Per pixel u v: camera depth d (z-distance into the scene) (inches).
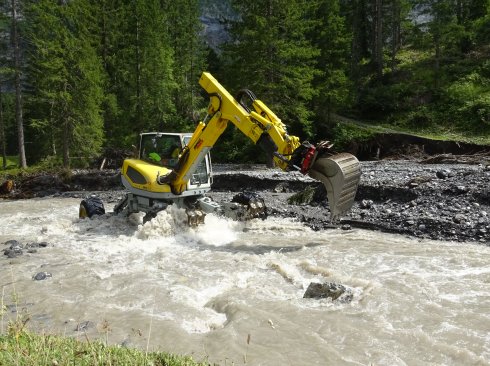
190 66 1557.6
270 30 922.7
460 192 462.3
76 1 1369.3
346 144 1170.6
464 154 987.9
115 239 424.8
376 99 1378.0
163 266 333.4
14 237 454.6
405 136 1094.4
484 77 1355.8
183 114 1519.4
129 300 264.2
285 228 447.2
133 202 475.5
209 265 332.2
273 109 957.2
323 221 472.1
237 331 211.9
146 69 1296.8
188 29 1560.0
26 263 350.6
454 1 1740.9
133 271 323.3
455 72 1425.9
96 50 1433.3
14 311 253.0
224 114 382.3
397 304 240.4
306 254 354.3
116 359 136.0
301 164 339.0
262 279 297.9
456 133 1156.5
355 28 1668.3
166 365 140.6
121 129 1294.3
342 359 185.2
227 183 741.9
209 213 454.3
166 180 427.2
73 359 131.8
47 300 268.4
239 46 962.1
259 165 1085.1
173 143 450.9
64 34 1155.3
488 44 1561.3
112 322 233.1
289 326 215.9
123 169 475.2
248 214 448.5
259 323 220.4
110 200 739.4
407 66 1611.7
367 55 1863.9
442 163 845.8
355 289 263.4
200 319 233.8
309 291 258.8
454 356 184.7
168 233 414.9
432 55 1637.6
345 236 411.8
